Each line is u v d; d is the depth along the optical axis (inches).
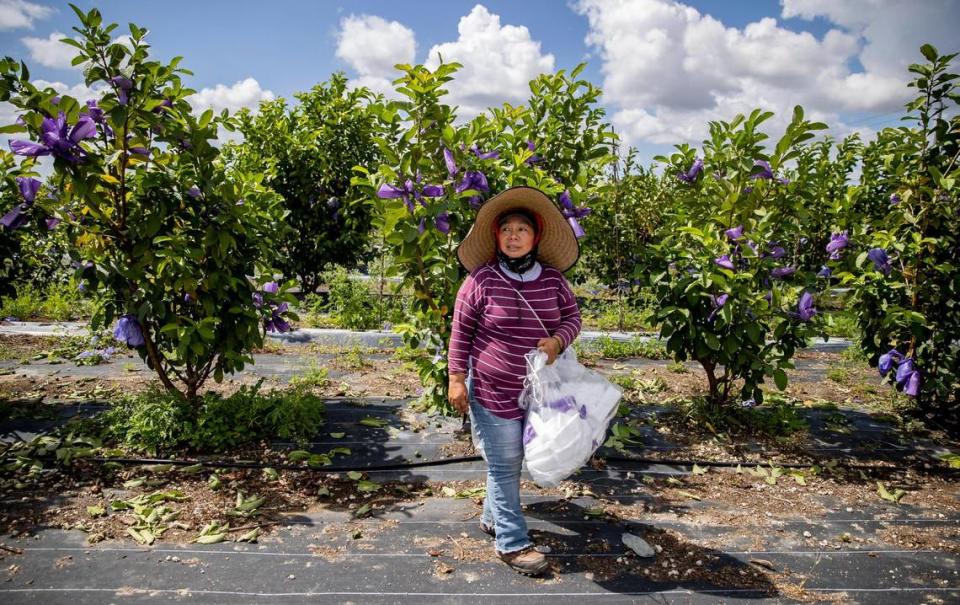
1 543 111.4
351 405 198.7
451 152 149.8
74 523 119.8
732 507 136.2
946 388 191.2
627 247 425.1
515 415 103.7
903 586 105.9
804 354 298.8
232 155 370.0
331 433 173.5
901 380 188.2
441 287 161.6
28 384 208.5
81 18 132.6
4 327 293.6
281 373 237.1
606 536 121.9
